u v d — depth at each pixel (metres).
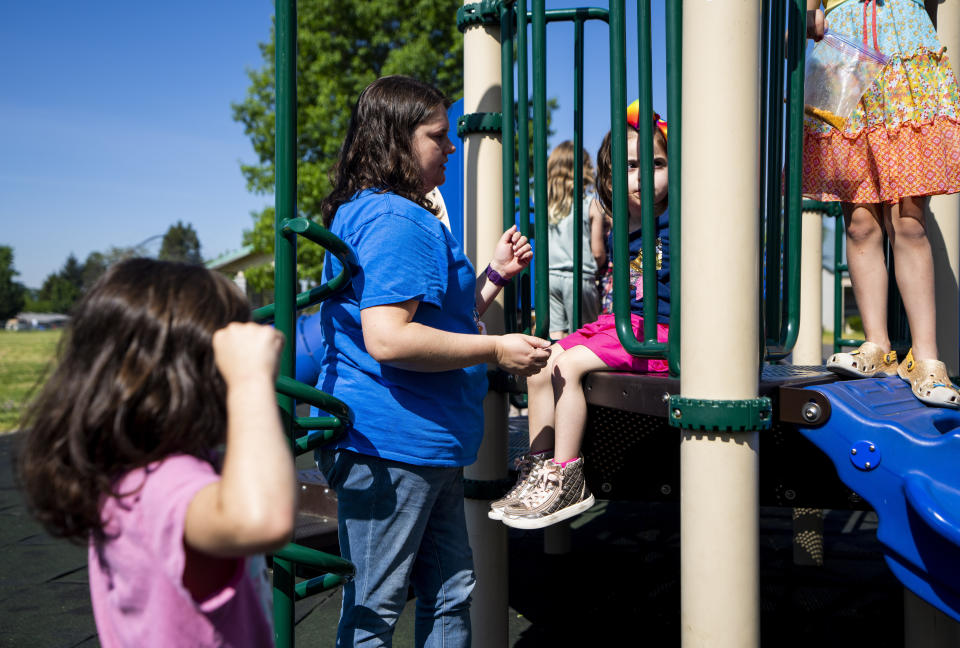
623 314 1.78
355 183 1.72
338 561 1.54
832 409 1.67
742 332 1.47
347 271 1.58
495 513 1.95
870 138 1.96
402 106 1.68
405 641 2.77
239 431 0.89
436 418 1.63
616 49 1.74
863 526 4.26
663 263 2.24
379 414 1.60
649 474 2.07
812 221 3.95
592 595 3.25
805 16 1.69
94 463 0.93
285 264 1.55
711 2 1.44
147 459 0.94
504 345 1.63
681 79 1.63
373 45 18.48
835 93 2.02
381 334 1.51
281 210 1.56
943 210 2.47
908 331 2.59
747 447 1.47
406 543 1.63
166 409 0.93
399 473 1.61
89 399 0.92
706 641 1.48
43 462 0.94
